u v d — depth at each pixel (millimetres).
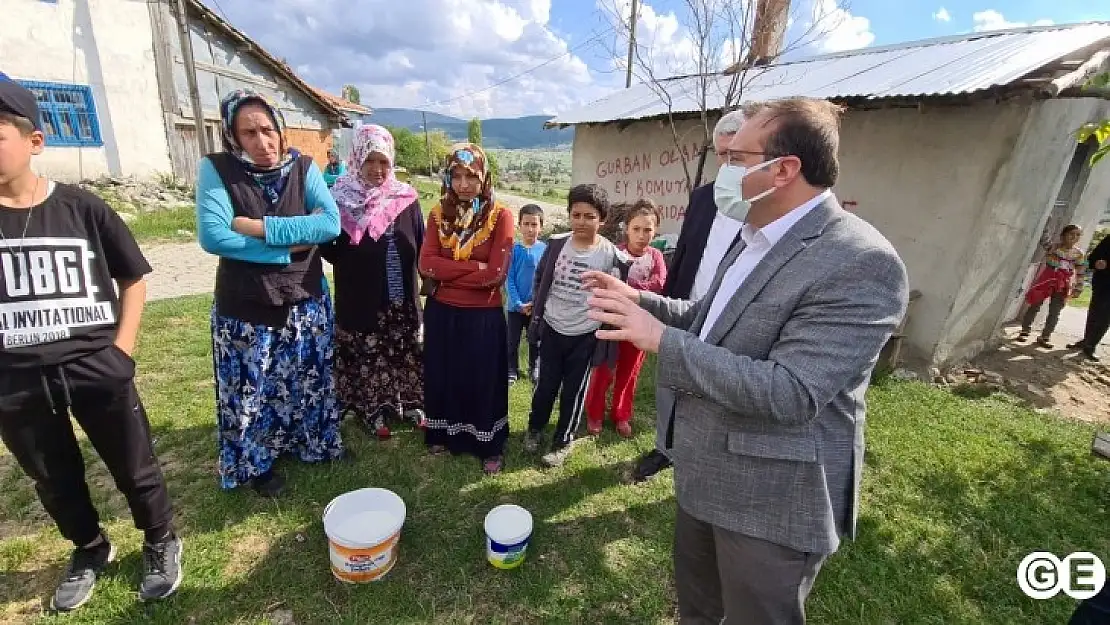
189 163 12891
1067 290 5652
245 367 2459
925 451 3350
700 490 1433
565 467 3111
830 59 6586
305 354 2682
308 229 2359
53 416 1855
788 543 1325
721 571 1457
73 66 10680
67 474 1964
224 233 2219
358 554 2133
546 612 2135
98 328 1840
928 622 2139
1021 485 3033
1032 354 5617
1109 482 3098
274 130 2273
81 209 1798
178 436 3189
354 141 2863
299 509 2611
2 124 1558
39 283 1716
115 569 2197
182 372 4039
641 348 1295
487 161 2670
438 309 2842
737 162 1332
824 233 1249
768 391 1166
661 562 2406
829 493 1327
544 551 2457
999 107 4152
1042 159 4617
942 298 4621
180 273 7152
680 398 1521
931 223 4633
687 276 2873
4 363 1694
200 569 2227
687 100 6699
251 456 2600
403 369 3311
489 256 2750
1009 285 5219
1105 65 4145
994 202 4344
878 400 4082
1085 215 6266
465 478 2949
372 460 3041
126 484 2002
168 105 12102
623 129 7598
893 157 4832
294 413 2766
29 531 2410
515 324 4227
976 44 5355
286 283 2443
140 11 11391
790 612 1405
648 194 7371
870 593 2268
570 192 2877
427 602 2146
